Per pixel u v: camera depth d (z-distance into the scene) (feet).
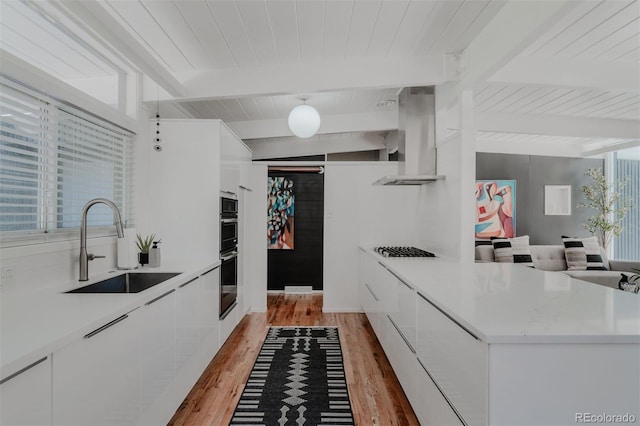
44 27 6.86
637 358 3.89
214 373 9.39
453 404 4.87
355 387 8.64
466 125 9.70
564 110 14.84
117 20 7.21
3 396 3.12
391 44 9.05
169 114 12.28
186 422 7.14
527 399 3.86
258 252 15.67
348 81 9.97
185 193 10.59
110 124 8.78
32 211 6.50
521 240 17.51
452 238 10.20
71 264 7.18
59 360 3.80
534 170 22.22
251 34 8.34
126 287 8.29
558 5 5.77
